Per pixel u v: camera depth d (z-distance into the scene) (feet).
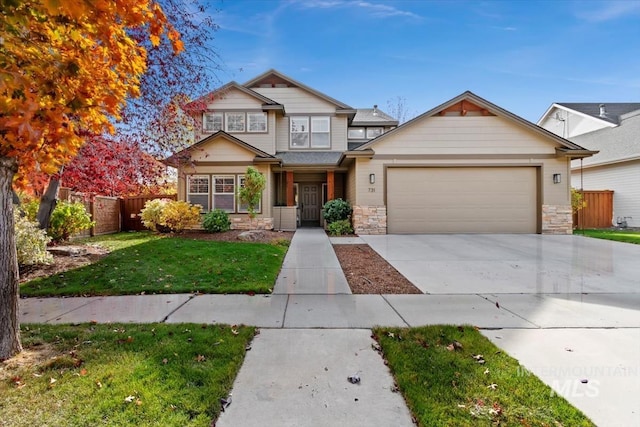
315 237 37.27
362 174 40.16
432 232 40.11
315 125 54.13
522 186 39.68
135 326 11.71
